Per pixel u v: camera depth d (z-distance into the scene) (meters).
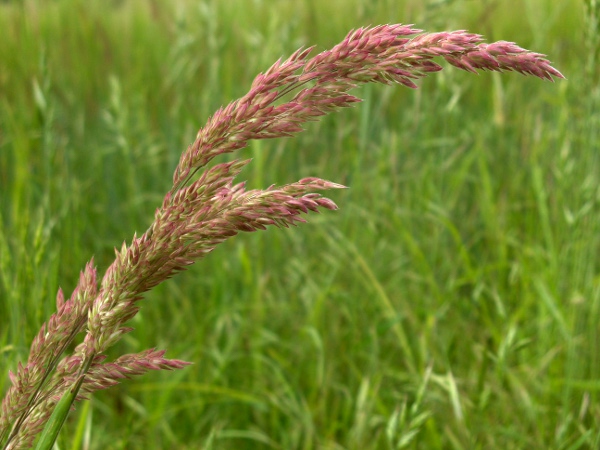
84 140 4.49
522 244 3.77
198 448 2.93
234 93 4.49
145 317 3.54
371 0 3.68
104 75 5.03
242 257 3.37
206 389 2.83
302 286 3.58
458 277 3.65
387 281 3.70
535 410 2.65
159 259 1.09
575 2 5.11
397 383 3.22
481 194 3.86
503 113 3.84
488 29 3.48
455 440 2.51
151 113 4.64
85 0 5.30
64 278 3.11
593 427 2.42
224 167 1.07
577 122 3.48
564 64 4.48
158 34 5.76
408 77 1.04
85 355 1.13
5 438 1.19
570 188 3.24
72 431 2.76
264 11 5.29
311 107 1.05
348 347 3.35
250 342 3.25
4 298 2.93
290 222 1.06
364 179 3.88
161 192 4.24
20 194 2.74
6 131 3.69
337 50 1.04
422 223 3.74
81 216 3.54
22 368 1.19
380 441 2.77
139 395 3.23
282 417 3.13
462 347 3.20
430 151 3.74
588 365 2.92
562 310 2.95
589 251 2.96
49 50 4.82
